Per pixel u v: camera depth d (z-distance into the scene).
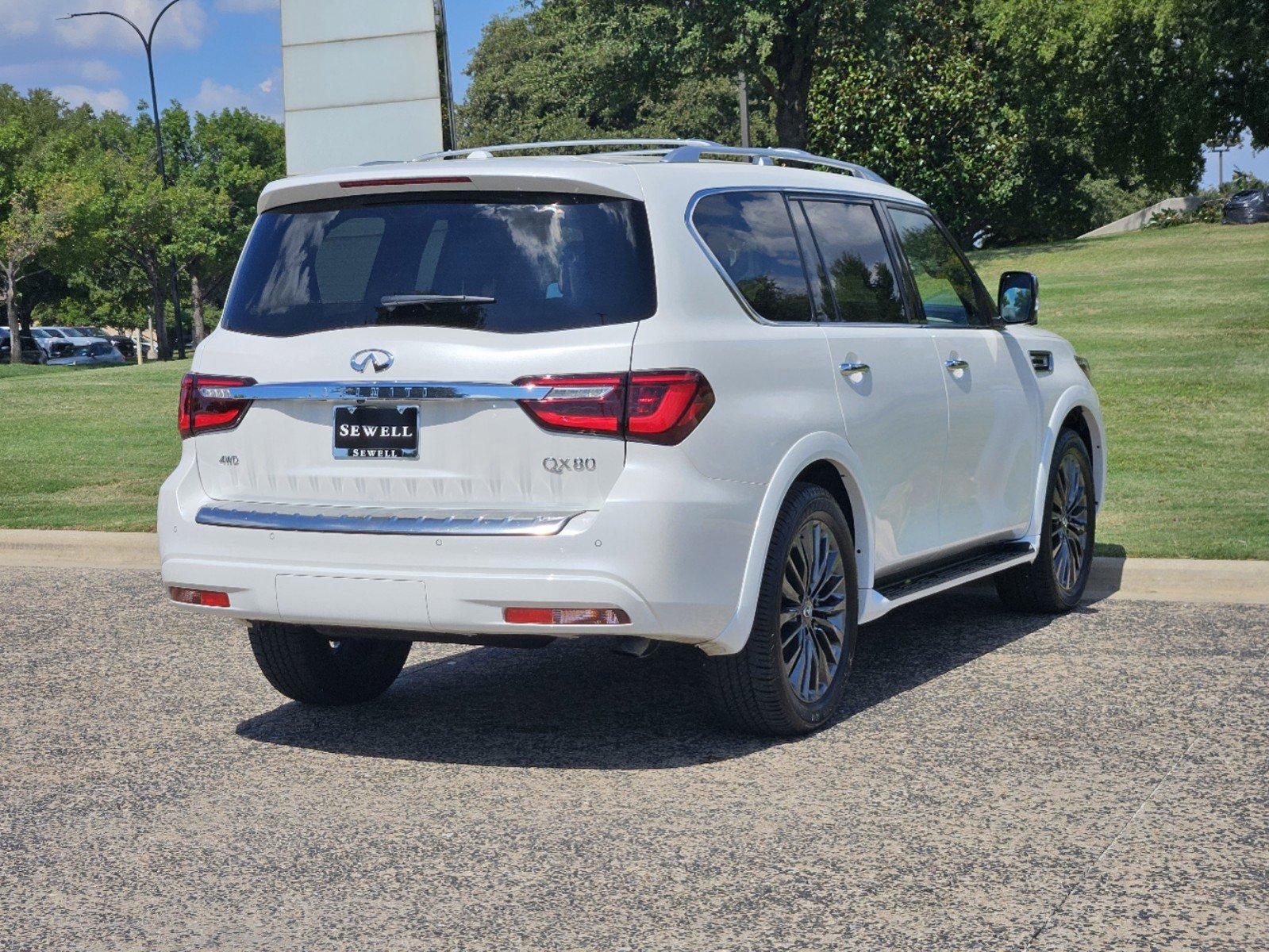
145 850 4.26
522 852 4.14
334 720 5.72
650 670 6.43
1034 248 42.72
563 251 4.75
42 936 3.63
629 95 38.31
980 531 6.51
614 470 4.57
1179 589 7.72
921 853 4.04
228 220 88.06
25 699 6.16
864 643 6.83
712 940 3.48
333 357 4.87
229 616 5.05
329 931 3.61
